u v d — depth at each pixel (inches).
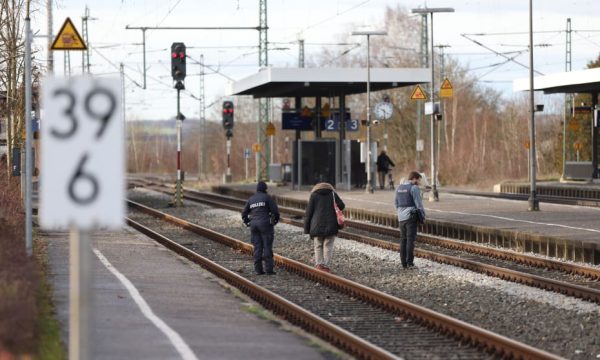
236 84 6195.9
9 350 1039.0
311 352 1214.9
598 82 5132.9
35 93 3676.2
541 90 5856.3
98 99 689.6
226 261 2578.7
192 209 4825.3
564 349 1370.6
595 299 1786.4
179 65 4758.9
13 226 2214.6
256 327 1407.5
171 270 2155.5
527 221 3272.6
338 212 2229.3
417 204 2340.1
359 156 5698.8
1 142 4065.0
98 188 689.0
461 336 1418.6
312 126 6146.7
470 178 7322.8
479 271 2282.2
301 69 5231.3
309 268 2218.3
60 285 1768.0
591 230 2888.8
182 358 1117.1
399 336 1469.0
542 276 2219.5
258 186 2293.3
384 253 2684.5
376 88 5748.0
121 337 1250.0
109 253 2490.2
